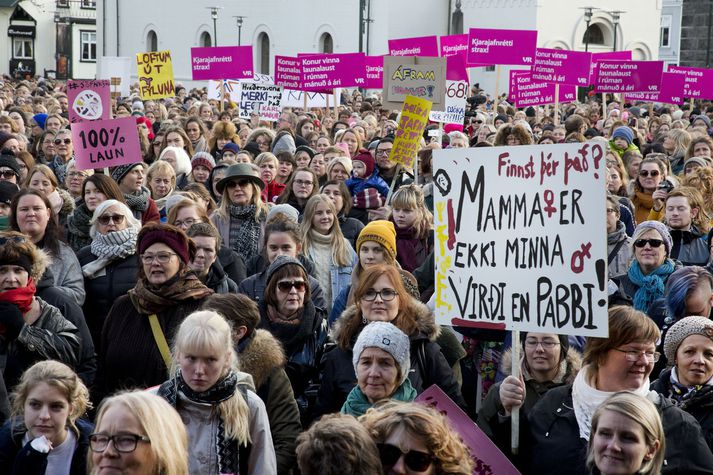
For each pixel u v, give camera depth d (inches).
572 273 238.5
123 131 470.0
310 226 415.2
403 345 253.4
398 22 2711.6
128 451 195.6
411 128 547.2
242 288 365.7
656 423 207.0
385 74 621.3
